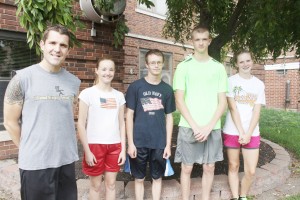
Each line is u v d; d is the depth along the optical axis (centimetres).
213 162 327
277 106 1819
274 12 450
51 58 224
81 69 587
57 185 236
